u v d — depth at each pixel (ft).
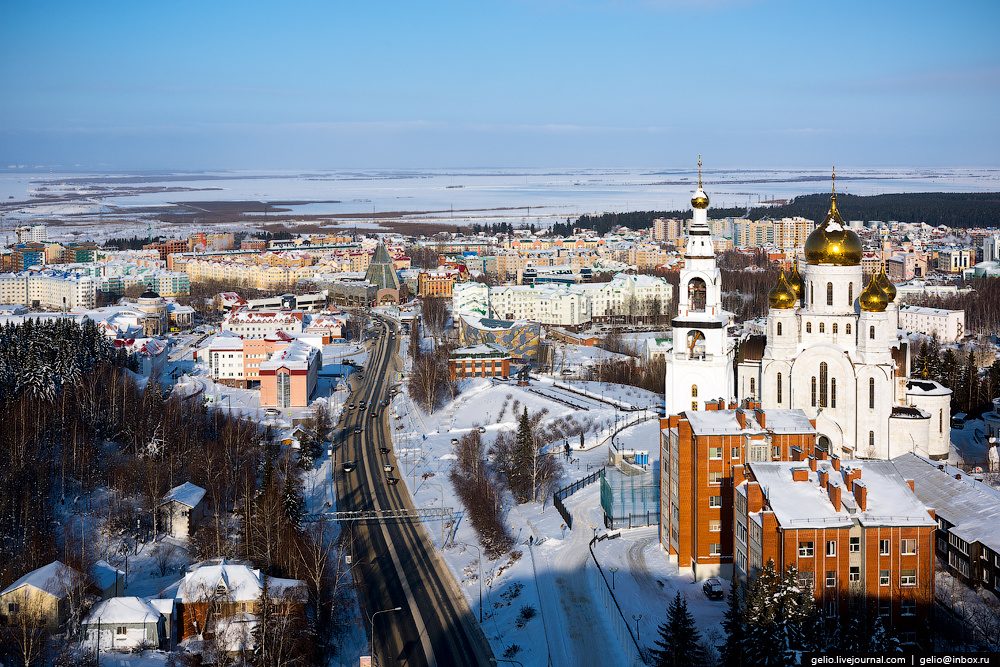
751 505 532.32
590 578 643.86
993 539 559.38
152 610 587.68
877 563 507.30
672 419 650.84
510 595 644.27
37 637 568.00
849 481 536.42
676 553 654.94
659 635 554.46
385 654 585.63
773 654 458.09
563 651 557.33
